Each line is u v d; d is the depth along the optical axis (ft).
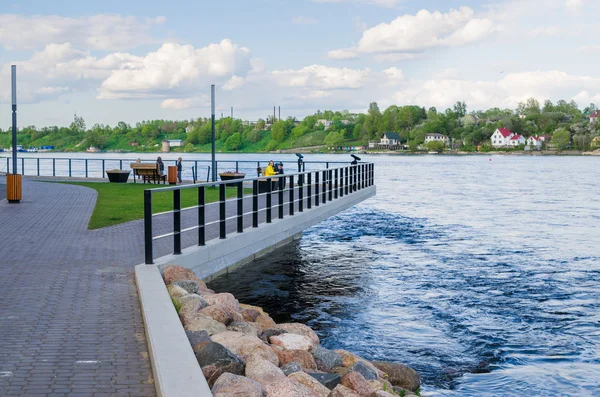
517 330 39.42
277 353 23.62
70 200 73.87
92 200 74.08
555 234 83.76
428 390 29.91
